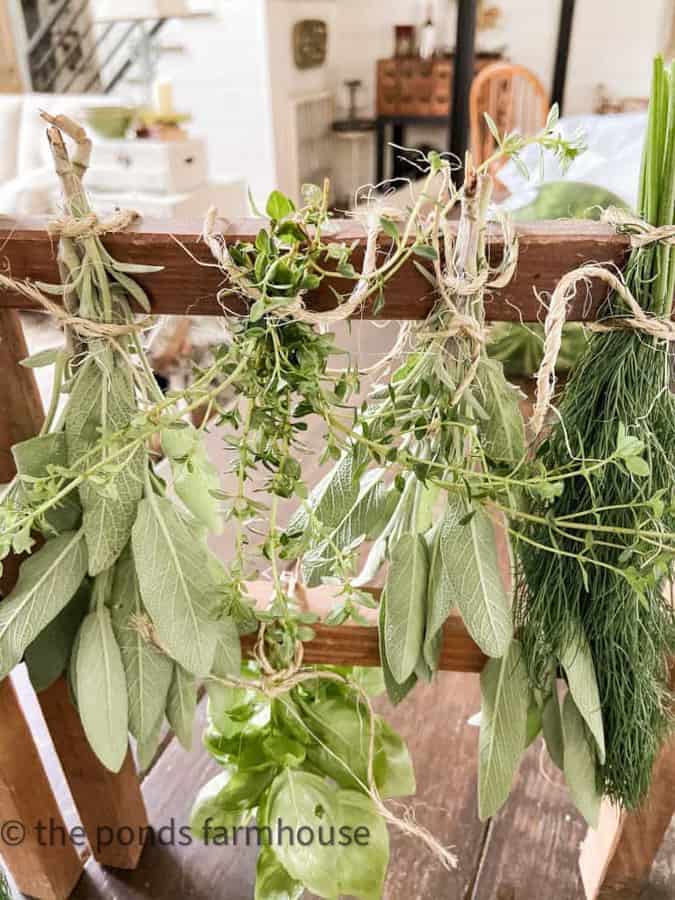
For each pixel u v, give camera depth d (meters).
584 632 0.53
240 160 3.75
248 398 0.47
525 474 0.50
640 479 0.47
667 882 0.71
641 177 0.45
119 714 0.54
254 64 3.50
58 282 0.49
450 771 0.80
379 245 0.45
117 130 2.66
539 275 0.46
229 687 0.61
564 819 0.77
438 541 0.54
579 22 3.92
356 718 0.68
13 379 0.55
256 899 0.67
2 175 3.15
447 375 0.46
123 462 0.48
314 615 0.56
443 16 4.05
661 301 0.44
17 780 0.66
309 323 0.45
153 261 0.47
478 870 0.73
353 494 0.54
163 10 2.71
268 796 0.66
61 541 0.54
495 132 0.43
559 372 0.77
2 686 0.63
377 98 3.94
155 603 0.51
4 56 4.11
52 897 0.73
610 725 0.56
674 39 3.81
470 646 0.59
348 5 4.14
